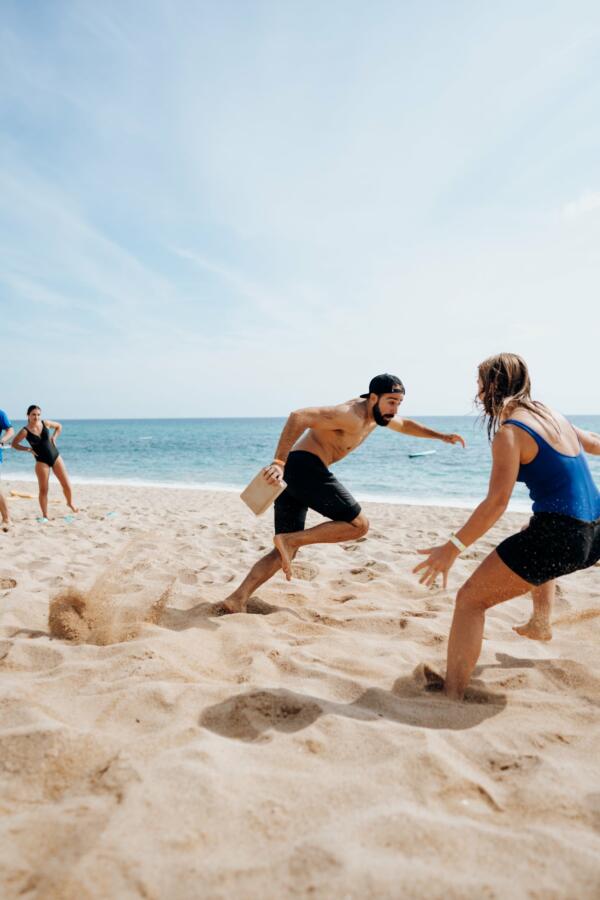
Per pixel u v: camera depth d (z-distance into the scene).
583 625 3.56
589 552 2.36
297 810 1.64
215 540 6.60
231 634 3.31
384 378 3.64
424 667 2.81
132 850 1.44
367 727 2.13
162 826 1.54
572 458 2.37
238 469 27.48
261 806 1.65
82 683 2.54
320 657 2.96
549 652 3.13
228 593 4.21
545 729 2.18
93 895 1.30
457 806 1.69
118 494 14.62
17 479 19.81
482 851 1.48
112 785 1.72
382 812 1.62
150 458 35.66
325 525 3.68
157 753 1.91
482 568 2.48
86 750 1.89
